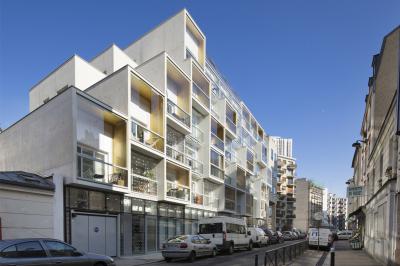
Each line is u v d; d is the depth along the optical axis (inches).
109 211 721.6
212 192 1322.6
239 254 881.5
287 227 3769.7
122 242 753.0
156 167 903.1
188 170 1045.2
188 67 1096.2
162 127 903.1
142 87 849.5
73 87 636.1
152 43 1194.0
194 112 1206.3
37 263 356.2
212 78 1391.5
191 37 1219.2
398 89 481.1
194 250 695.1
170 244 687.1
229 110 1503.4
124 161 748.6
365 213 1064.2
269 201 2295.8
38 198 573.3
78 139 663.1
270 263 486.9
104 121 746.8
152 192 877.8
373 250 782.5
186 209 1085.1
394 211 549.0
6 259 335.9
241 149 1694.1
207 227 888.3
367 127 1080.8
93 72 996.6
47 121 676.1
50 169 653.9
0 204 518.9
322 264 641.6
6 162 769.6
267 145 2352.4
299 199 4461.1
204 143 1231.5
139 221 822.5
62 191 616.1
